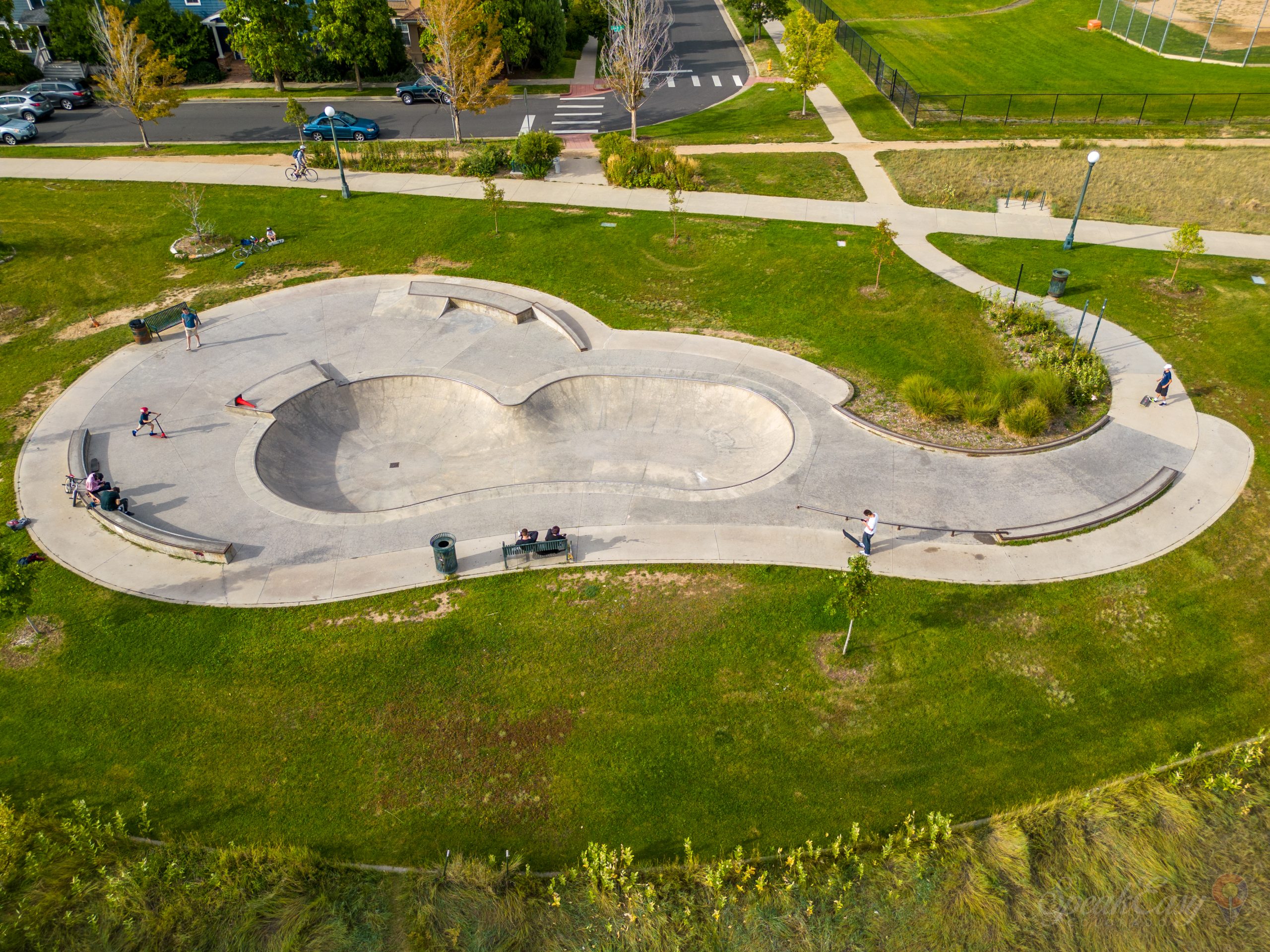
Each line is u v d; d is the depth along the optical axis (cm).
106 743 1891
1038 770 1827
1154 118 5169
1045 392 2756
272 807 1775
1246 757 1798
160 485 2580
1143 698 1959
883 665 2025
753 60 6531
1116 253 3678
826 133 5031
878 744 1872
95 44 5566
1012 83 5847
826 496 2497
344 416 3041
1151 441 2669
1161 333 3155
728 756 1852
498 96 4884
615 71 5003
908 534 2369
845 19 7356
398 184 4456
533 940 1567
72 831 1697
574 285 3609
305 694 1984
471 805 1777
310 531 2428
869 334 3231
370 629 2131
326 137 5025
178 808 1775
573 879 1650
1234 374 2936
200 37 6012
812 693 1970
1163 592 2192
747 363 3092
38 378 3075
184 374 3088
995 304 3278
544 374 3075
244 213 4175
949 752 1858
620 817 1755
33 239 3925
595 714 1934
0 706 1964
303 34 5834
